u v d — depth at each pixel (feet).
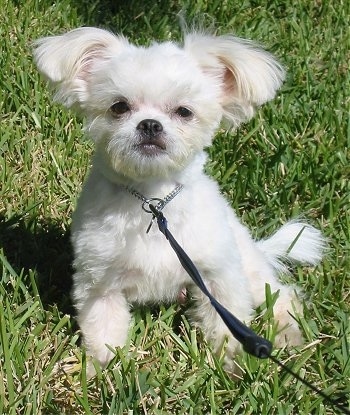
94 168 2.80
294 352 2.76
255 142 3.72
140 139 2.61
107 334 2.79
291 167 3.56
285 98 3.97
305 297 3.01
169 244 2.72
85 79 2.79
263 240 3.27
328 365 2.73
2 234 3.22
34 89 3.94
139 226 2.71
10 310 2.76
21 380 2.62
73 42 2.76
